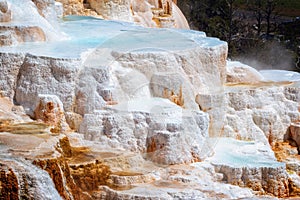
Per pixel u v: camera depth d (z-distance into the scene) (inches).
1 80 1343.5
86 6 1891.0
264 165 1346.0
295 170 1486.2
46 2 1628.9
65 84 1332.4
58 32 1560.0
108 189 1175.6
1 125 1229.7
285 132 1614.2
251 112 1577.3
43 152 1104.8
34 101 1332.4
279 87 1628.9
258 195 1274.6
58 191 1087.0
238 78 1679.4
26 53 1359.5
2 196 1025.5
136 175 1215.6
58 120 1309.1
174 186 1212.5
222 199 1197.7
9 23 1502.2
